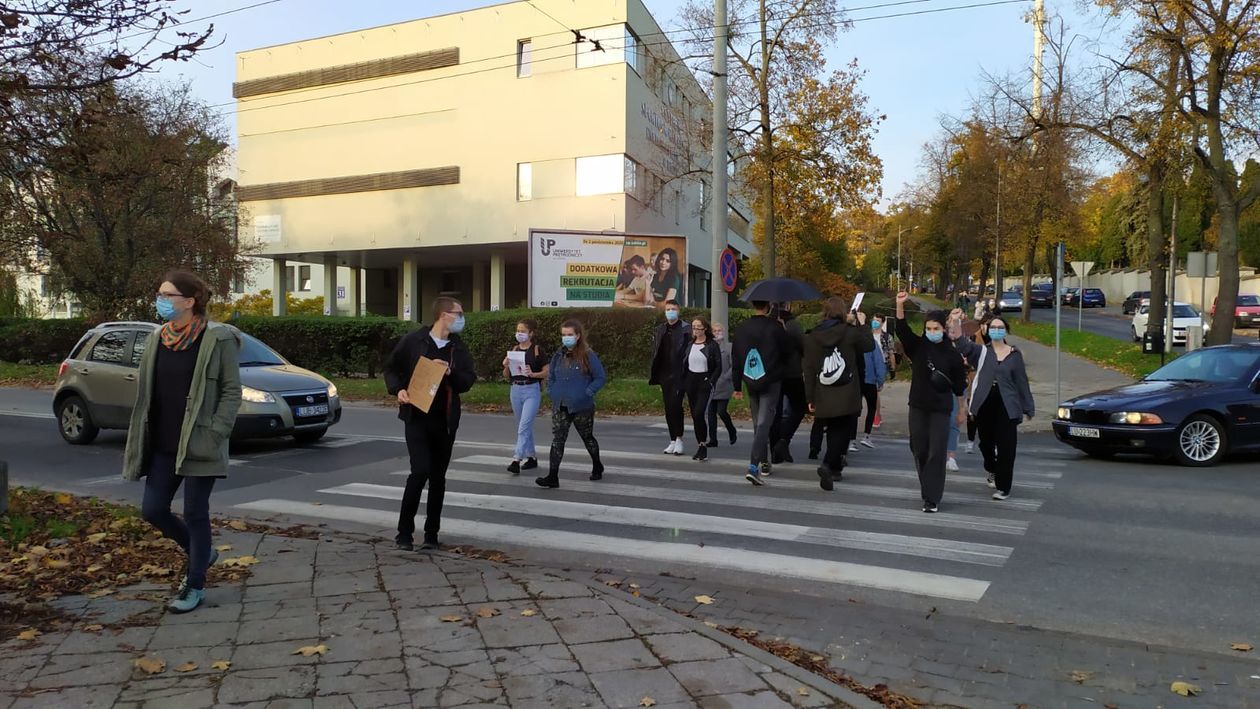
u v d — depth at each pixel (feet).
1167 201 101.30
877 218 93.81
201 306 15.08
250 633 13.76
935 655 14.40
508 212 103.14
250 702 11.31
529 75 101.76
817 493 27.20
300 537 20.76
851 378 27.61
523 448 31.04
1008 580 18.35
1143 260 218.59
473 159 105.19
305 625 14.15
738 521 23.44
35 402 57.52
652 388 61.52
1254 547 20.80
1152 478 30.09
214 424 14.62
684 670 12.62
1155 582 18.17
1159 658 14.26
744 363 28.50
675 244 84.69
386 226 111.24
